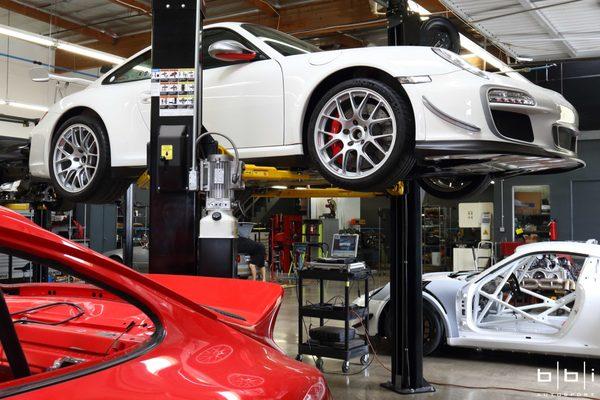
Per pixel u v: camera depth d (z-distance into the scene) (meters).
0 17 14.61
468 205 16.81
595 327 5.32
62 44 10.60
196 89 3.54
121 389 1.05
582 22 7.65
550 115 3.83
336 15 12.38
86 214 12.55
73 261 1.12
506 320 6.25
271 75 3.97
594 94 13.60
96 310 2.22
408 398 4.96
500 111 3.58
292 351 6.80
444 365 6.07
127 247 7.86
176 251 3.50
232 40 3.94
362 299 6.59
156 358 1.18
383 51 3.70
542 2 6.99
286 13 12.91
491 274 6.05
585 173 14.63
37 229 1.07
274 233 17.50
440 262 18.38
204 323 1.35
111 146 4.55
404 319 5.18
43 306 2.17
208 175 3.44
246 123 4.02
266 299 1.90
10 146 7.01
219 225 3.38
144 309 1.27
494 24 7.75
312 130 3.75
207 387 1.14
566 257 7.60
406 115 3.51
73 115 4.91
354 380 5.57
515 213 15.62
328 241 17.95
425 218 18.81
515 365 6.07
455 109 3.45
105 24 14.94
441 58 3.65
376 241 19.64
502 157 3.68
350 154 3.74
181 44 3.56
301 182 4.79
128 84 4.63
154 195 3.54
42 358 1.92
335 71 3.72
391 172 3.54
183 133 3.48
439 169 4.03
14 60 15.88
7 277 9.61
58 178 4.83
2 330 1.12
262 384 1.23
